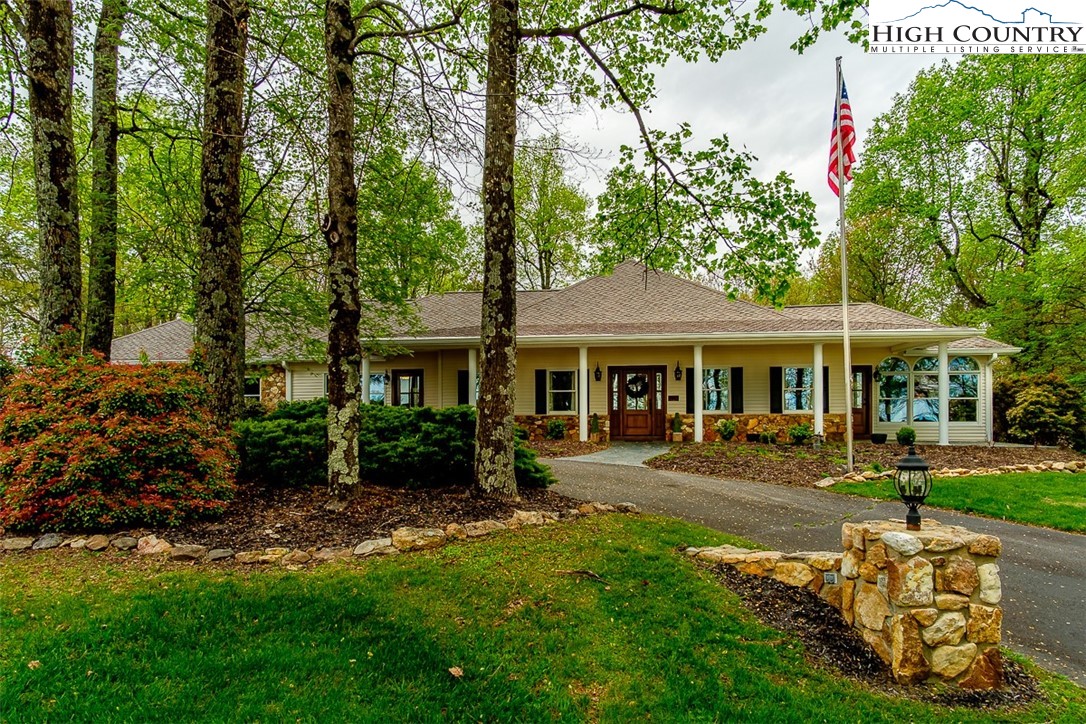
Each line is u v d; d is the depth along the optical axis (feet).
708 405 48.34
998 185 60.08
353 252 17.85
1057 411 43.29
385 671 9.40
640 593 13.12
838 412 47.55
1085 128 44.55
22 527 14.62
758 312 49.01
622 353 49.39
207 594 11.44
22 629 9.82
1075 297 48.93
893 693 9.72
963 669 10.00
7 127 22.66
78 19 24.70
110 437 15.16
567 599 12.53
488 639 10.69
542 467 22.71
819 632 11.68
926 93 60.23
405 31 18.06
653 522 18.89
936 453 38.68
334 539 15.07
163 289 36.29
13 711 7.75
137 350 55.62
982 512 22.90
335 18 17.43
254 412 34.96
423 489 20.03
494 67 19.21
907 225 71.56
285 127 24.91
